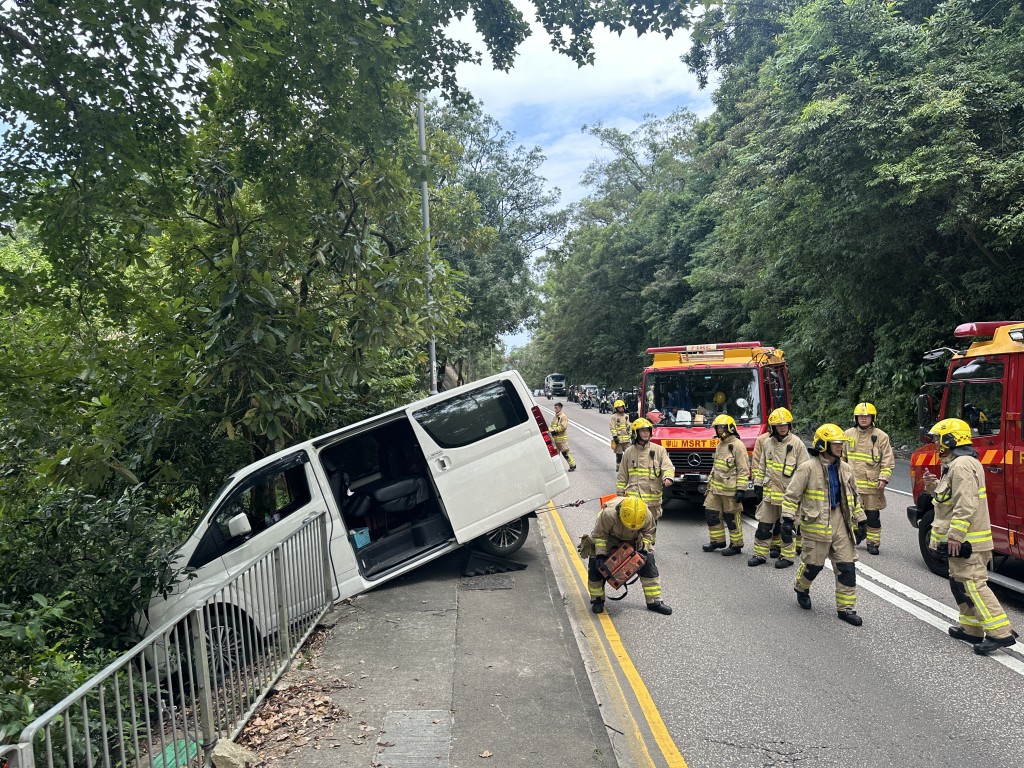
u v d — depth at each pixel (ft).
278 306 28.35
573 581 27.04
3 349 23.18
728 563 29.37
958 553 18.86
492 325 96.89
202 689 13.44
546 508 39.55
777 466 28.14
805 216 64.13
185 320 29.78
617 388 177.17
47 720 8.75
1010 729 14.76
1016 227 44.60
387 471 29.43
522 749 13.97
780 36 69.77
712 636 20.83
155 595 20.97
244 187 31.89
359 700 16.37
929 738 14.52
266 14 19.80
